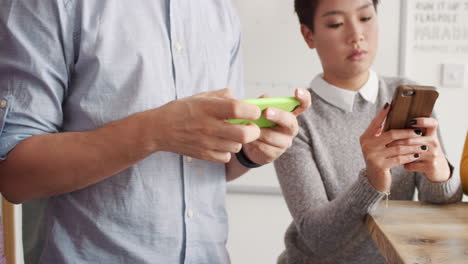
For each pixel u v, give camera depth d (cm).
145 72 82
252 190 216
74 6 79
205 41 92
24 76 76
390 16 204
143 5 85
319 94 130
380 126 97
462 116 207
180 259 89
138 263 85
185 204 88
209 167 92
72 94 82
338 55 122
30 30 76
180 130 70
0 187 79
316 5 122
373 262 116
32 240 90
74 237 84
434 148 96
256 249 219
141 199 84
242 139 68
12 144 75
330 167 124
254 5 207
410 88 89
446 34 204
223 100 67
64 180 76
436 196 103
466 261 69
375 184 97
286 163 124
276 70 210
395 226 87
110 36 81
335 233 106
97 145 74
